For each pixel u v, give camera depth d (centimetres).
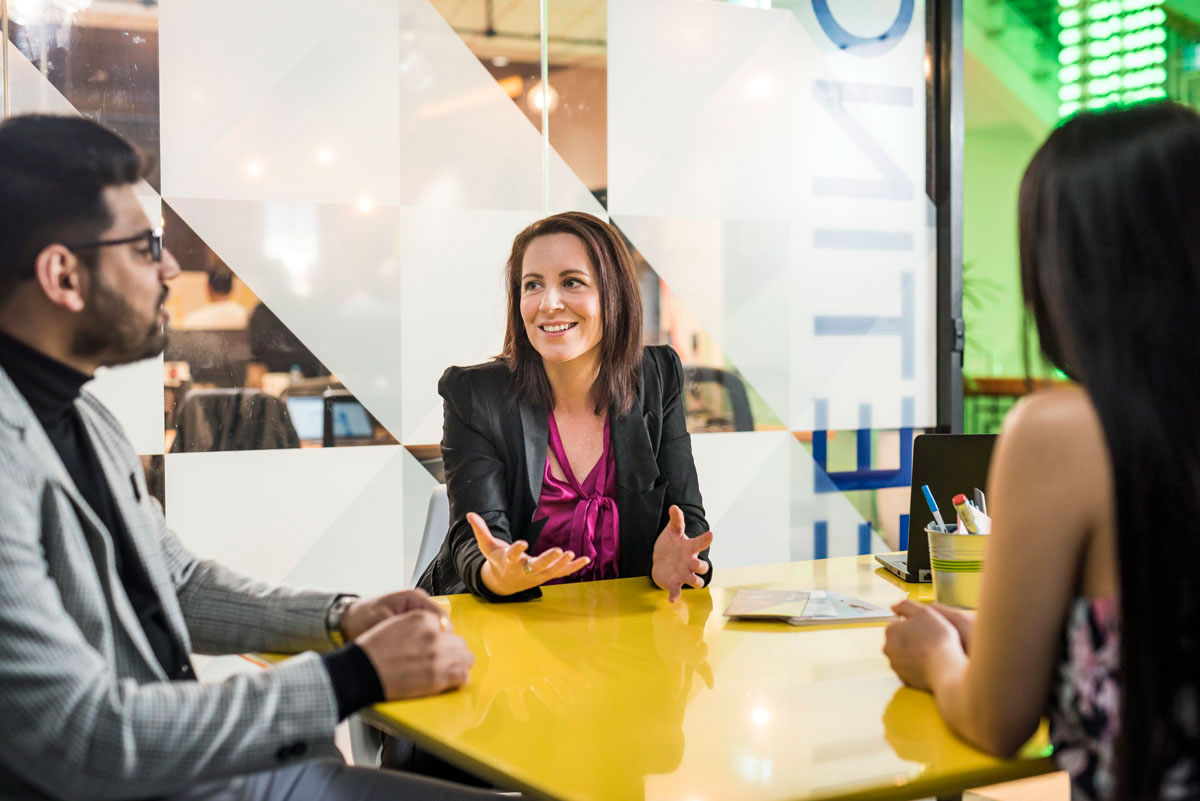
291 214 304
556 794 83
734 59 357
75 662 88
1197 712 76
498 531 175
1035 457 85
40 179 98
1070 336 83
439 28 319
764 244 363
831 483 377
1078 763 86
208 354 296
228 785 116
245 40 297
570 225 186
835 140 373
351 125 310
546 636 136
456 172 323
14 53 274
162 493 293
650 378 196
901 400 389
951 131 385
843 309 377
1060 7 404
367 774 125
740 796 82
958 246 389
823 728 99
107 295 102
